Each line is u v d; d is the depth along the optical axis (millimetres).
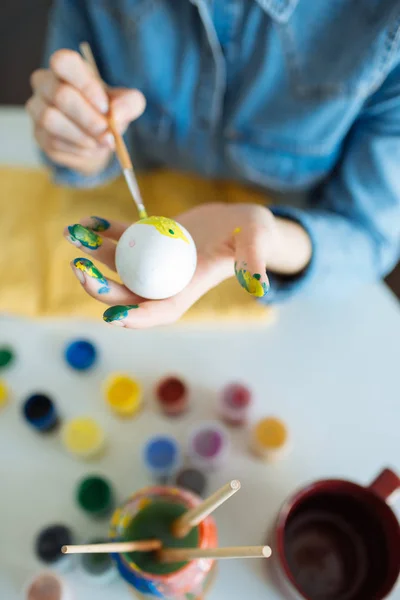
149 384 688
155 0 687
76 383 690
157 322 452
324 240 664
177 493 506
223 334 730
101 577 547
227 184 876
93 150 680
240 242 458
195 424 663
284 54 684
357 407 679
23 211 825
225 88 761
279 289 688
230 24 680
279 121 742
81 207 821
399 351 725
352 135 758
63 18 791
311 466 635
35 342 720
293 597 497
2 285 740
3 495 616
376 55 625
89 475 611
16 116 942
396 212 724
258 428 636
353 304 765
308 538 563
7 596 558
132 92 617
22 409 639
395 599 547
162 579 447
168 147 857
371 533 538
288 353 717
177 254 451
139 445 648
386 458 642
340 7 634
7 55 1682
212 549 418
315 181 799
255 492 616
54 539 565
